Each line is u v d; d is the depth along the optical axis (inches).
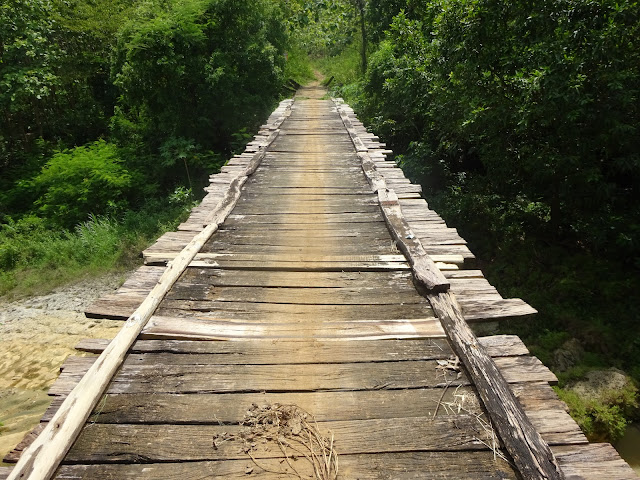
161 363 99.3
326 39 798.5
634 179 294.7
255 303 124.4
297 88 806.5
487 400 85.2
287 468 74.2
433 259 144.9
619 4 223.8
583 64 231.5
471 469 74.3
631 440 200.7
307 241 166.7
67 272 338.6
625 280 274.4
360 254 154.6
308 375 95.5
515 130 285.9
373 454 77.0
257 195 221.3
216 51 490.6
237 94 509.0
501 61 274.2
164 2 483.5
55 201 418.9
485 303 120.0
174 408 86.7
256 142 327.9
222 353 102.5
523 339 257.8
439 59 326.0
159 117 494.3
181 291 130.1
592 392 215.0
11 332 276.1
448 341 106.5
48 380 236.8
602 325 250.7
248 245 163.3
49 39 530.0
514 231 340.8
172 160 460.1
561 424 80.8
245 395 90.1
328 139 349.1
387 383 93.3
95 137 597.3
